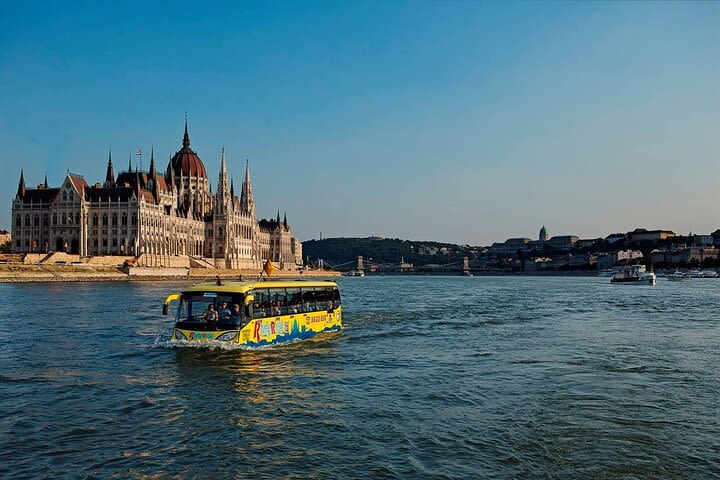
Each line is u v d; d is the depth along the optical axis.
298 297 50.25
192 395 30.09
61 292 125.19
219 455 21.77
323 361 40.28
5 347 44.38
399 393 31.23
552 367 38.84
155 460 21.25
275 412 27.25
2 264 171.50
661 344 50.12
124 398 29.36
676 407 28.72
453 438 23.91
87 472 20.12
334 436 23.98
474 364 39.81
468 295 142.12
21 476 19.73
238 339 42.22
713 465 21.34
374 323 66.75
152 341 47.25
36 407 27.64
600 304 105.31
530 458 21.84
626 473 20.58
